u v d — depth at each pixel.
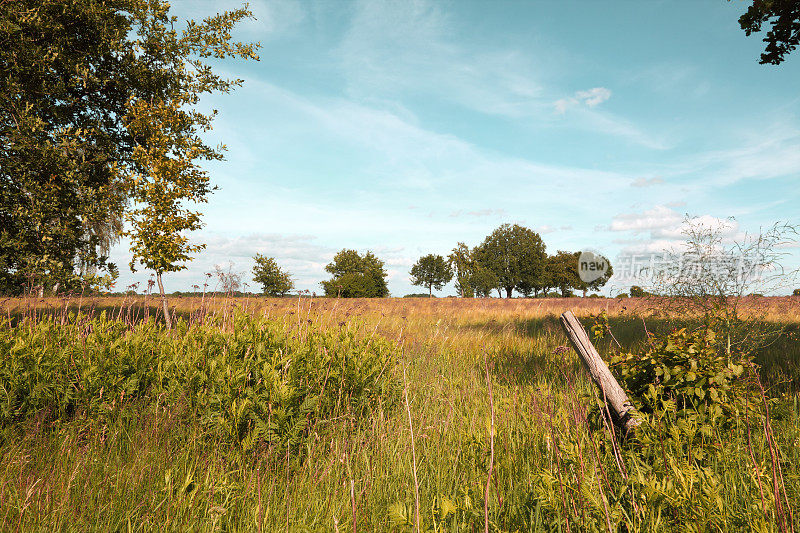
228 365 3.75
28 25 7.89
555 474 2.54
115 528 2.50
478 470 2.97
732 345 4.84
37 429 3.45
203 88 11.10
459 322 14.05
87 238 9.23
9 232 7.94
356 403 4.23
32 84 8.28
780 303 8.77
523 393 4.89
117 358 3.99
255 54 11.41
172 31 10.52
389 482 3.07
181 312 9.12
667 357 3.43
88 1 8.55
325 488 2.98
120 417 3.64
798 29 6.80
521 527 2.40
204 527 2.46
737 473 2.69
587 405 3.46
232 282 7.48
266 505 2.69
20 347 3.90
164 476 2.89
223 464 3.24
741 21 7.21
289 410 3.45
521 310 18.78
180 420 3.52
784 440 3.19
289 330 5.08
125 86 10.02
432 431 3.92
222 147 11.58
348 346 4.51
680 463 2.47
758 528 1.95
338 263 78.75
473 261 75.19
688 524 2.03
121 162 10.57
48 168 7.84
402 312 15.90
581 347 3.52
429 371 6.46
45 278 7.15
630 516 2.29
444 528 2.25
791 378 5.32
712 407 3.02
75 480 2.87
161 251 9.45
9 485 2.80
